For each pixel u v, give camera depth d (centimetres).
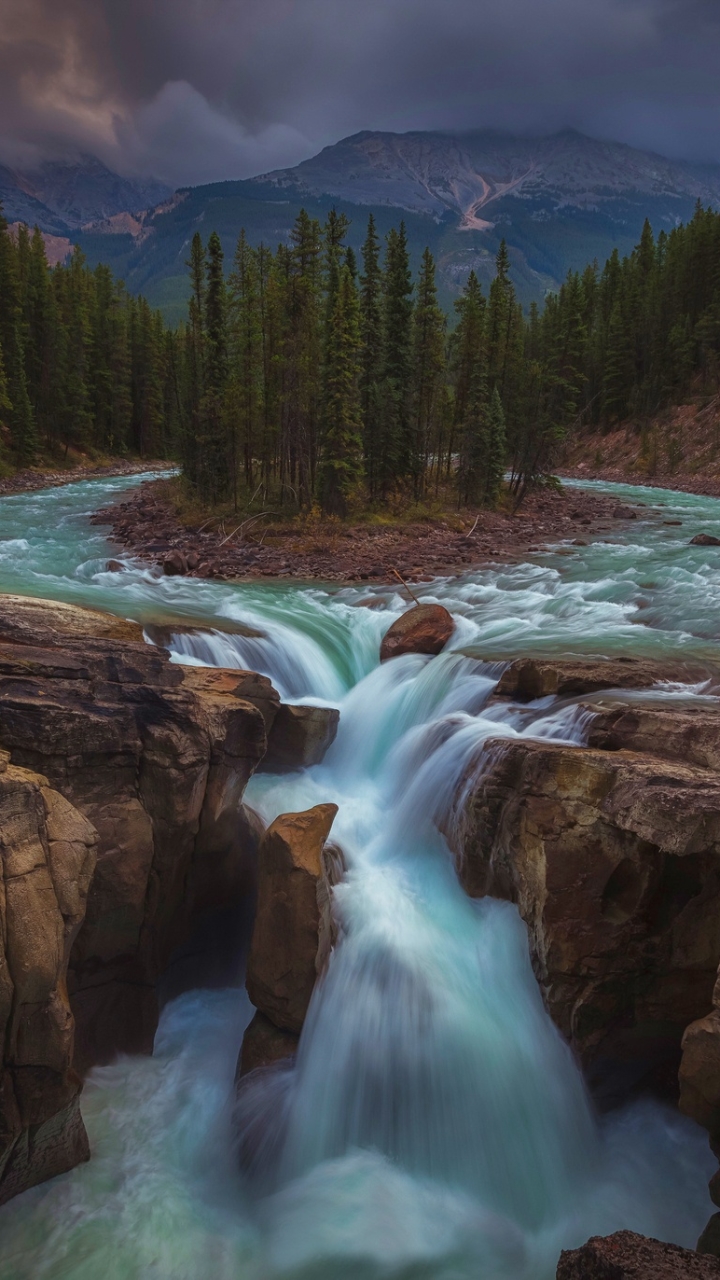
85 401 8531
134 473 7712
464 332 5266
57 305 8788
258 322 4381
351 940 984
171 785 934
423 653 1778
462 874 1100
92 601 2050
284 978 898
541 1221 813
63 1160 786
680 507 5434
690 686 1420
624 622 2062
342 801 1314
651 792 807
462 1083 886
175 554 2770
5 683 904
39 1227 745
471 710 1450
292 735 1344
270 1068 879
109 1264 724
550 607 2266
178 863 973
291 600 2352
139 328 9950
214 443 4425
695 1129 842
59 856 760
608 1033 888
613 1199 819
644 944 868
